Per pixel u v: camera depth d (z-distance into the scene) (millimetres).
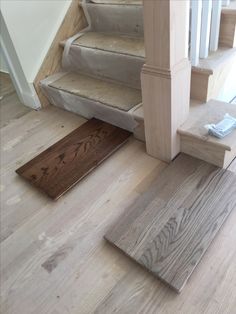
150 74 1107
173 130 1238
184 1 956
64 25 1876
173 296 901
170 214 1117
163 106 1164
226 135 1190
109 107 1511
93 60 1712
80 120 1807
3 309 948
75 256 1062
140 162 1410
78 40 1809
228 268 946
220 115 1291
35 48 1799
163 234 1051
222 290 895
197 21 1146
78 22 1943
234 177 1224
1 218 1259
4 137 1762
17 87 1994
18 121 1895
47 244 1121
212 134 1195
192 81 1354
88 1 1813
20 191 1378
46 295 966
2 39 1733
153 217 1118
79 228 1158
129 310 890
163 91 1114
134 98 1530
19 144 1684
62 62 1948
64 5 1822
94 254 1059
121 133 1581
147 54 1077
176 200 1166
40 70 1880
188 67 1131
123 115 1475
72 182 1338
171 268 944
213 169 1271
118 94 1590
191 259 960
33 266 1055
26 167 1480
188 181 1234
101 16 1785
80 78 1842
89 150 1507
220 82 1428
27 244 1134
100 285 965
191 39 1210
